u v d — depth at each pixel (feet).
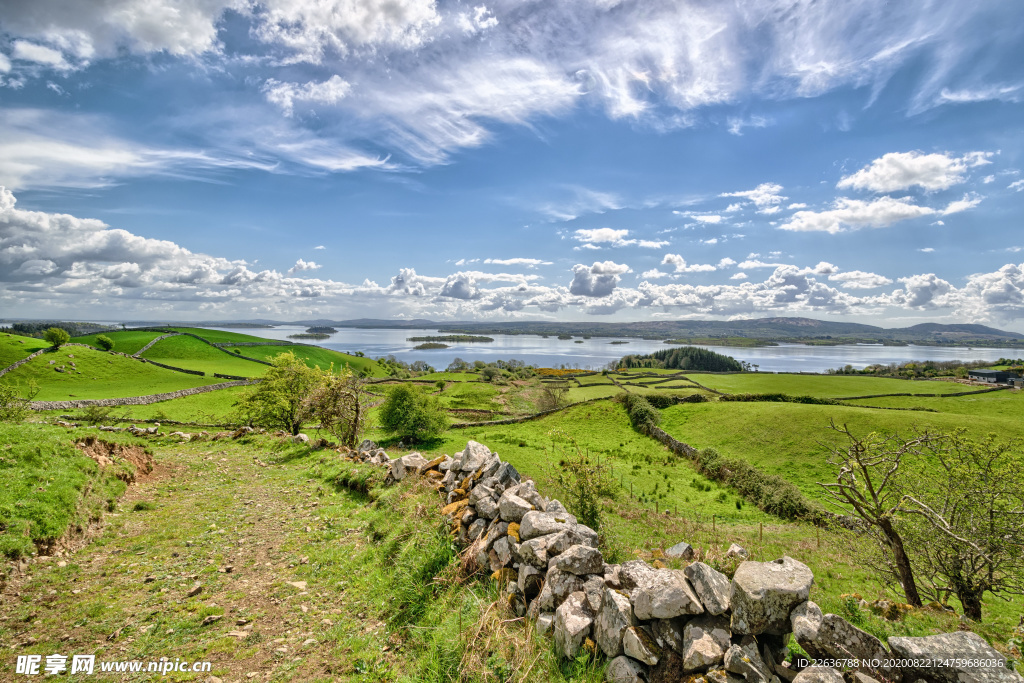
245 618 25.08
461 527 30.81
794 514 106.93
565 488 39.78
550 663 18.47
